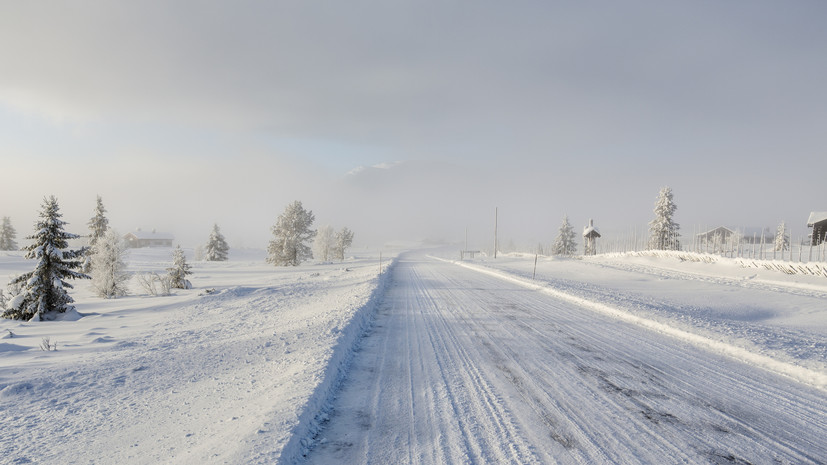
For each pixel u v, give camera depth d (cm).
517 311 1303
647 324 1047
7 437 413
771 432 443
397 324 1094
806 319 1101
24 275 1703
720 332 883
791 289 1725
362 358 748
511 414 487
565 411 498
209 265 5441
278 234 5316
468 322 1113
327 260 6638
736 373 654
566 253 7575
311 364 618
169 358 742
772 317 1177
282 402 464
